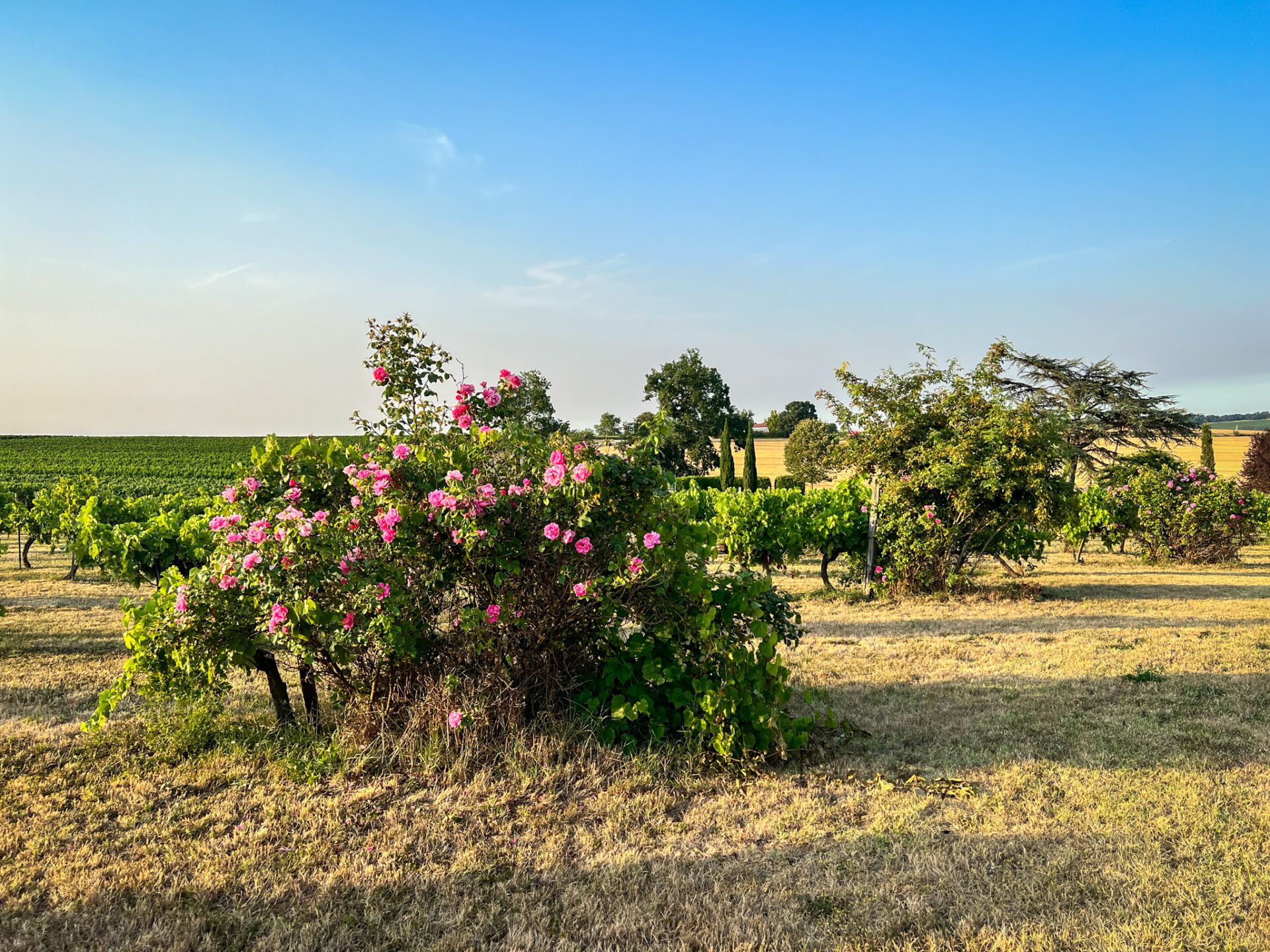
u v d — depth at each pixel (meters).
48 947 3.12
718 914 3.29
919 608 11.54
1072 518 12.62
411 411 5.86
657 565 5.02
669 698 5.17
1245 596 12.46
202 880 3.60
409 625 4.84
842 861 3.75
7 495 16.38
